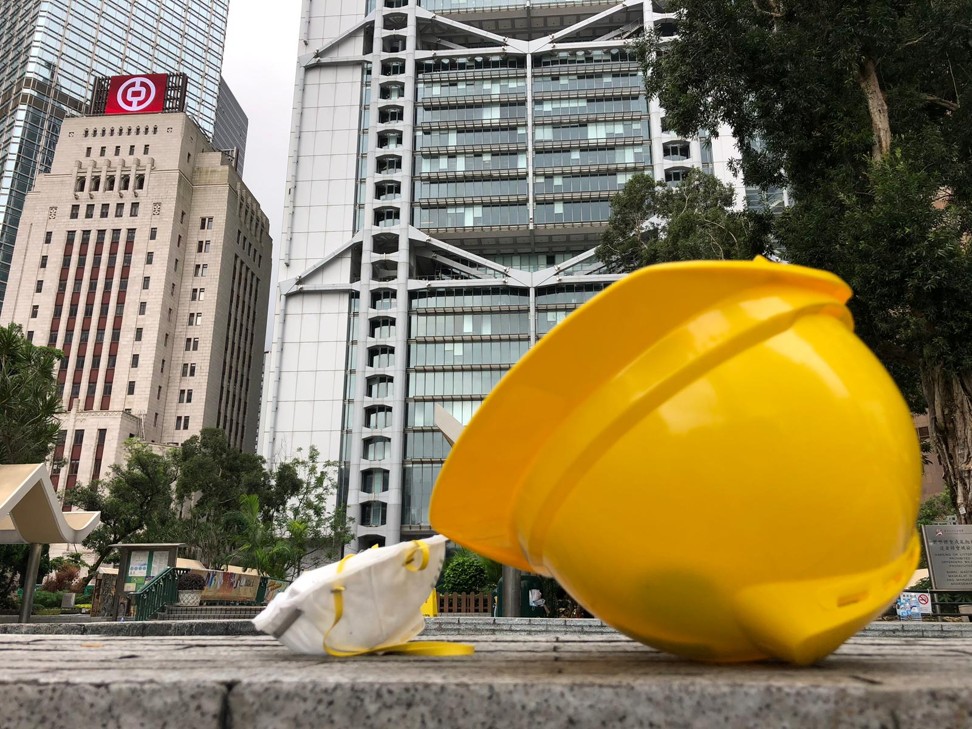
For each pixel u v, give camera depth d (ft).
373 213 189.67
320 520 123.85
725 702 4.75
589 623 25.08
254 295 266.36
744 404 5.73
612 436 5.90
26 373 56.39
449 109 201.36
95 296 224.12
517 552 7.47
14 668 6.06
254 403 262.88
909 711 4.70
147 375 215.10
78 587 131.03
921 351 36.83
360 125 199.11
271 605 8.25
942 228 34.09
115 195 233.14
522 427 6.27
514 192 192.03
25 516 43.06
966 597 37.47
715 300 6.01
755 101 44.98
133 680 5.00
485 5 208.95
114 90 247.70
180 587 58.54
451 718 4.79
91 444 194.59
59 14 344.69
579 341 5.88
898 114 45.27
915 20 42.91
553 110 199.00
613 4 204.64
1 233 295.69
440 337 179.11
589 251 180.75
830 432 5.79
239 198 255.29
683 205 86.84
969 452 34.99
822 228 39.78
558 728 4.75
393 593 8.41
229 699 4.90
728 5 43.83
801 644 6.00
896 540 6.18
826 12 41.73
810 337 6.17
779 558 5.80
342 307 182.70
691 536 5.78
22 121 314.55
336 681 4.93
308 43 207.41
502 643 11.60
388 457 169.37
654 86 50.83
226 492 121.29
